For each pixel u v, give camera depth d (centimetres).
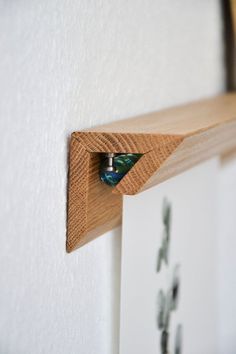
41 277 30
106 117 36
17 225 27
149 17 42
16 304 28
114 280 38
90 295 35
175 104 48
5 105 26
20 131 27
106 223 35
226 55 61
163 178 34
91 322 36
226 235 63
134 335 39
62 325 32
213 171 53
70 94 31
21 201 28
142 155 31
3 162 26
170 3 46
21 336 28
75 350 34
